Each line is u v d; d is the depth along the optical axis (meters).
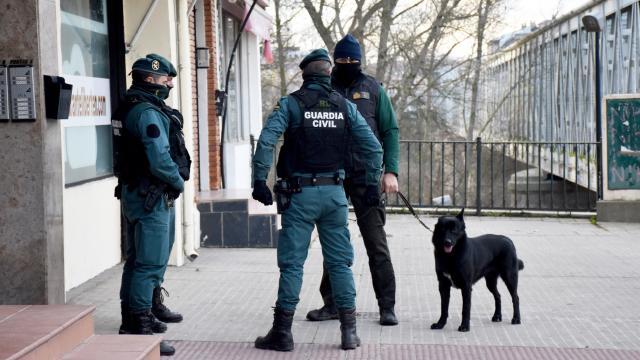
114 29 8.82
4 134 5.64
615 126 13.27
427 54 31.44
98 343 5.11
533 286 8.30
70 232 7.70
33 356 4.38
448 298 6.55
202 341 6.13
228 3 13.52
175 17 9.26
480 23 31.11
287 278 5.85
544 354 5.82
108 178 8.70
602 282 8.51
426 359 5.68
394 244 11.13
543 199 33.22
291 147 5.83
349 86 6.61
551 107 35.88
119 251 8.95
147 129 5.65
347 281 5.93
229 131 14.06
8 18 5.58
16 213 5.65
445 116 34.22
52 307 5.31
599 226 12.95
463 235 6.28
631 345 6.08
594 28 14.32
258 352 5.85
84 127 8.12
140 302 5.83
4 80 5.61
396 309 7.27
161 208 5.80
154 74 5.83
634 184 13.32
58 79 5.73
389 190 6.62
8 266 5.67
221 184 12.30
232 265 9.29
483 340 6.20
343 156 5.89
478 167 14.22
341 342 6.01
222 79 13.40
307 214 5.81
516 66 45.41
